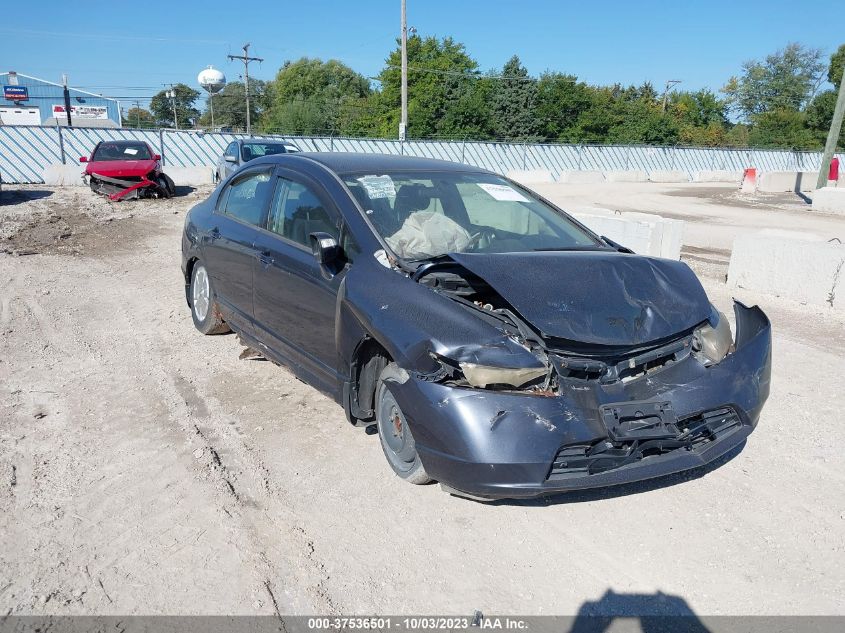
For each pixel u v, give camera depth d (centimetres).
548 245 429
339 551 313
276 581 292
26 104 5666
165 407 465
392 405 364
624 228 927
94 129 2731
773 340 626
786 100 7325
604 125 5097
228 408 465
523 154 3725
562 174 3369
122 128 2808
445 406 307
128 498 353
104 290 799
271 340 479
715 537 328
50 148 2662
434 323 329
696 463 325
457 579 296
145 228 1341
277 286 454
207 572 297
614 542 323
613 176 3572
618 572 302
